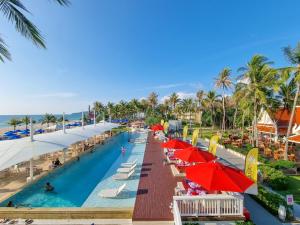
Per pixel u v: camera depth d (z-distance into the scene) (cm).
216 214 920
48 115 8481
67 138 2017
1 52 928
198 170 934
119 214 988
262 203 1115
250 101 3078
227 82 4522
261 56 2784
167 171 1672
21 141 1590
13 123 6794
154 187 1309
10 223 961
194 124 7531
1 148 1463
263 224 931
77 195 1299
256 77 2800
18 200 1223
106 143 3394
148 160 2094
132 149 2845
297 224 930
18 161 1295
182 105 8638
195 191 1046
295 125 3180
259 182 1479
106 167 1970
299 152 2622
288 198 979
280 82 2534
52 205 1161
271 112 3231
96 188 1412
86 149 2705
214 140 1630
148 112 9212
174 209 903
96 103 10200
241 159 2228
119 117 10431
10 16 819
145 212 975
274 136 3706
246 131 5309
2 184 1515
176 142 1742
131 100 9881
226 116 6519
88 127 3092
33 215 1002
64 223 957
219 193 1045
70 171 1834
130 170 1652
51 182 1538
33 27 847
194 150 1341
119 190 1266
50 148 1579
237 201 927
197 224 898
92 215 993
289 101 3394
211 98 5769
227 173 871
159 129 3800
